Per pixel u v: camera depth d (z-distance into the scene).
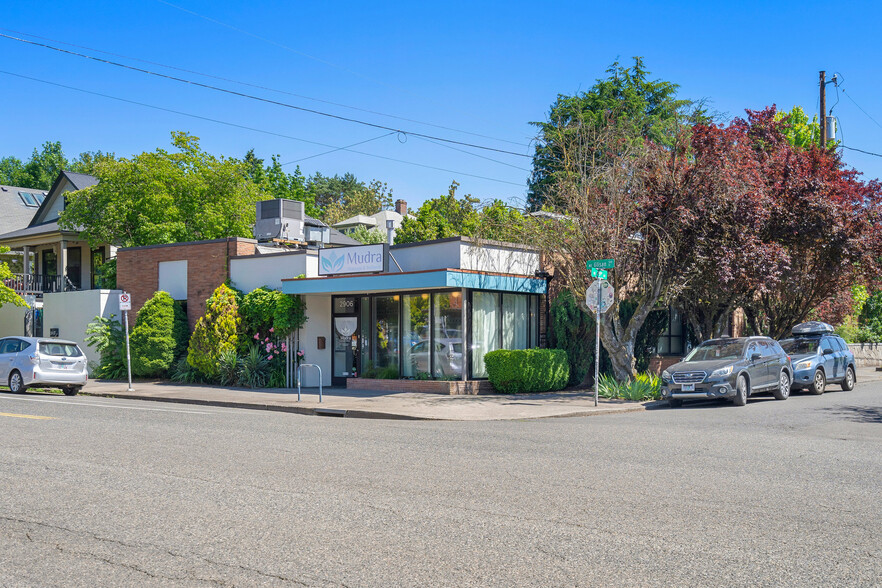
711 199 19.70
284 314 23.28
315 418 15.67
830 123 28.50
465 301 21.02
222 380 23.95
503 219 21.77
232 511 7.01
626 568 5.41
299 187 72.75
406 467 9.27
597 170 20.20
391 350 22.64
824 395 20.75
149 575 5.26
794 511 7.09
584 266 20.31
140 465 9.31
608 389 20.05
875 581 5.16
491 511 7.04
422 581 5.13
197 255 26.52
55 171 73.81
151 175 33.47
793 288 22.86
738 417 15.27
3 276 30.17
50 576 5.24
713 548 5.90
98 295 28.39
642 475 8.80
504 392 21.00
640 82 41.22
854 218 22.69
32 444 11.00
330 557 5.65
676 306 24.56
